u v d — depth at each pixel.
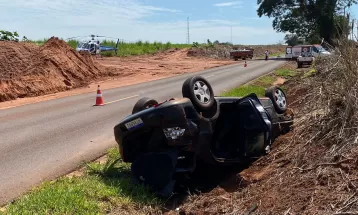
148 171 5.91
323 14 61.97
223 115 6.93
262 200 4.92
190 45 74.00
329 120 6.27
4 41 24.97
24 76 21.45
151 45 70.06
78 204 5.05
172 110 5.71
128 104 15.48
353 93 6.00
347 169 4.78
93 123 11.79
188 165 6.04
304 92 11.10
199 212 5.09
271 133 6.89
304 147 5.99
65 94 20.19
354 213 3.96
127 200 5.39
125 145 6.24
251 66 39.47
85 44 50.44
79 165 7.49
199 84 6.25
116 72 31.75
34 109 14.99
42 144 9.27
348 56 6.48
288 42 69.56
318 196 4.49
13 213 4.89
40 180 6.72
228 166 6.89
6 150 8.78
